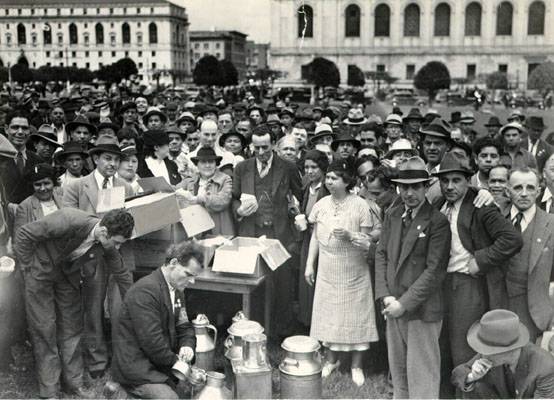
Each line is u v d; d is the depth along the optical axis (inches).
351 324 224.5
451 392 214.4
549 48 2078.0
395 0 2466.8
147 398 194.4
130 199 247.6
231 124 440.5
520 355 177.5
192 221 249.1
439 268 197.0
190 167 342.6
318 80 1544.0
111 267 217.0
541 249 202.7
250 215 266.8
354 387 220.5
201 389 198.1
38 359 210.5
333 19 2476.6
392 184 248.5
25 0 1203.2
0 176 269.6
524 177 205.2
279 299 267.7
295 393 197.3
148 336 194.2
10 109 531.5
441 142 282.4
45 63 1257.4
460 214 205.9
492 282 204.5
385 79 2267.5
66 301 214.4
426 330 200.5
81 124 383.9
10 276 231.0
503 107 1242.6
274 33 2495.1
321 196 265.0
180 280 199.6
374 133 408.8
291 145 320.8
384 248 211.5
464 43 2341.3
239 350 209.2
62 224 205.5
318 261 239.3
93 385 222.1
